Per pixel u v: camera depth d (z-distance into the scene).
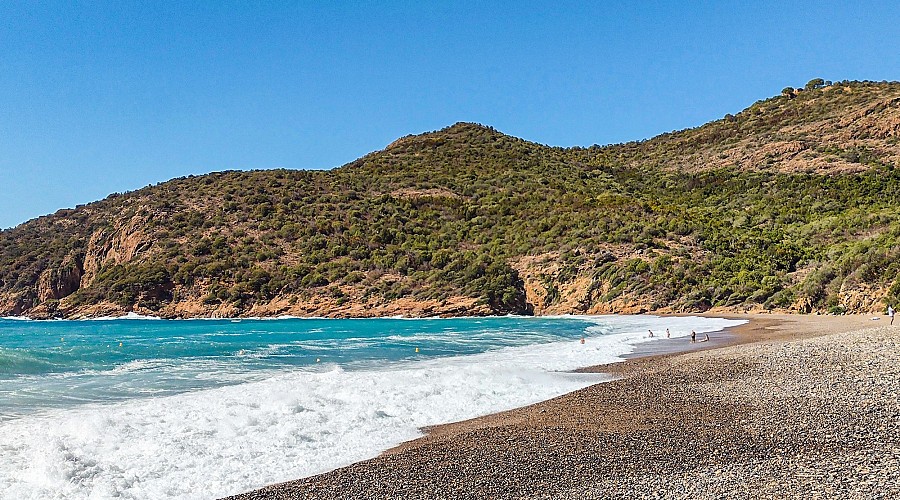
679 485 9.95
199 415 15.30
